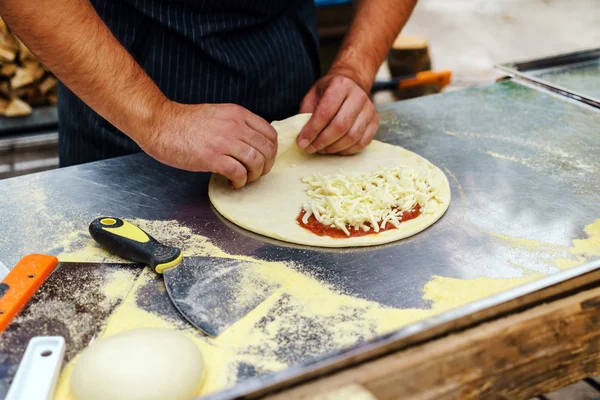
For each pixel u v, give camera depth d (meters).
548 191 1.12
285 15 1.42
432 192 1.10
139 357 0.68
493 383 0.71
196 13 1.26
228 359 0.74
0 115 2.34
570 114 1.44
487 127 1.39
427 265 0.92
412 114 1.47
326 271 0.91
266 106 1.42
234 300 0.84
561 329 0.74
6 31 2.38
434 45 4.19
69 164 1.47
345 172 1.19
